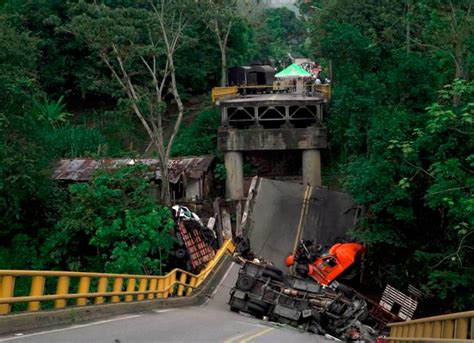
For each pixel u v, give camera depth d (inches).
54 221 1283.2
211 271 1141.7
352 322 928.3
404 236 1085.8
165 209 1155.9
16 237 1248.2
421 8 1208.2
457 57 1024.9
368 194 1041.5
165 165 1350.9
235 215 1521.9
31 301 478.0
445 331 480.7
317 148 1596.9
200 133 1903.3
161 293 823.1
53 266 1177.4
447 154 928.9
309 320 927.7
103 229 1083.9
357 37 1279.5
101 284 619.8
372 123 1106.7
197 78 2329.0
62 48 2063.2
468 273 943.7
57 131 1797.5
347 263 1116.5
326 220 1346.0
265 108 1780.3
